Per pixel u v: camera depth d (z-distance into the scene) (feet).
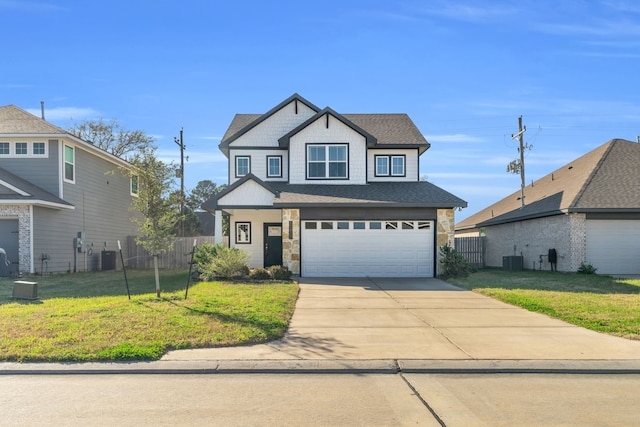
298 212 63.87
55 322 30.89
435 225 63.98
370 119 83.30
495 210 102.99
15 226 65.05
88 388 20.94
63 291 48.14
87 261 78.95
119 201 91.91
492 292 46.73
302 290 50.08
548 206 74.18
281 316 34.09
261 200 64.85
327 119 71.67
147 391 20.57
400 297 45.39
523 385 21.44
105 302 38.91
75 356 24.36
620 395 20.13
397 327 32.27
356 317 35.65
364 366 23.75
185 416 17.65
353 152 71.72
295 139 71.87
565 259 69.31
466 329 31.68
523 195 86.43
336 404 18.93
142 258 94.43
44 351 25.00
